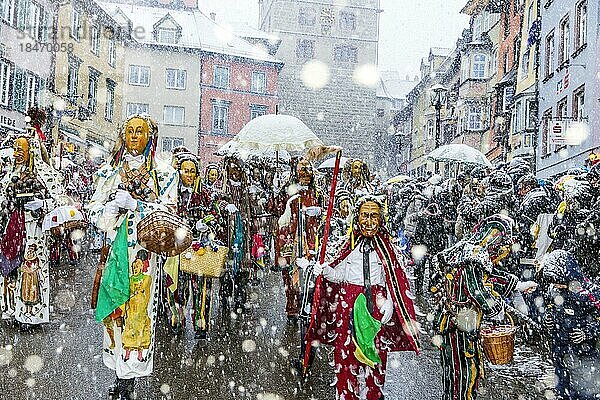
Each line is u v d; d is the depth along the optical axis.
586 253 7.39
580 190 7.60
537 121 27.73
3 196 8.05
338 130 65.81
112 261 5.39
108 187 5.62
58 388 5.96
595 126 20.34
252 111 51.25
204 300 8.11
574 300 5.19
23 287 8.11
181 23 51.72
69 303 10.14
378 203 5.38
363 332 5.12
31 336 7.94
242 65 50.88
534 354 7.60
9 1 26.27
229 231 9.79
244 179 10.19
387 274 5.28
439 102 25.61
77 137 32.91
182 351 7.48
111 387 5.73
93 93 37.38
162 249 5.30
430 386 6.41
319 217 8.64
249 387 6.20
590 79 20.98
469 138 41.00
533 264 8.92
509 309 5.09
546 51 26.97
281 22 67.38
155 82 48.78
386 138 72.44
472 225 10.75
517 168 12.09
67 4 32.50
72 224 8.29
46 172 8.27
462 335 5.00
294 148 9.27
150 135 5.70
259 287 12.79
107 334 5.54
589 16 21.27
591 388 5.16
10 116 26.30
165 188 5.76
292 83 66.62
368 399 5.25
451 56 48.28
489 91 40.47
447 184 13.97
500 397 6.05
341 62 67.75
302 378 6.50
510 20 34.94
